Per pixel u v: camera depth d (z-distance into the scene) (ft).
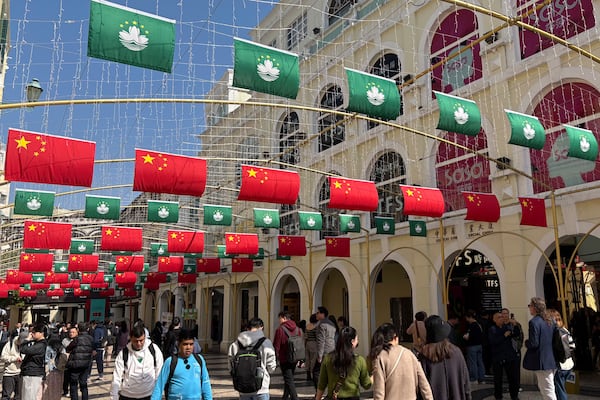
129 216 81.66
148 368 18.58
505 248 39.42
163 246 63.57
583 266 43.32
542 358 22.06
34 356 27.68
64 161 22.03
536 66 38.55
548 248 36.94
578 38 35.81
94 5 16.61
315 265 61.21
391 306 56.75
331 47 60.49
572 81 36.37
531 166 39.06
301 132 64.80
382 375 13.94
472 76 44.62
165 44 17.67
